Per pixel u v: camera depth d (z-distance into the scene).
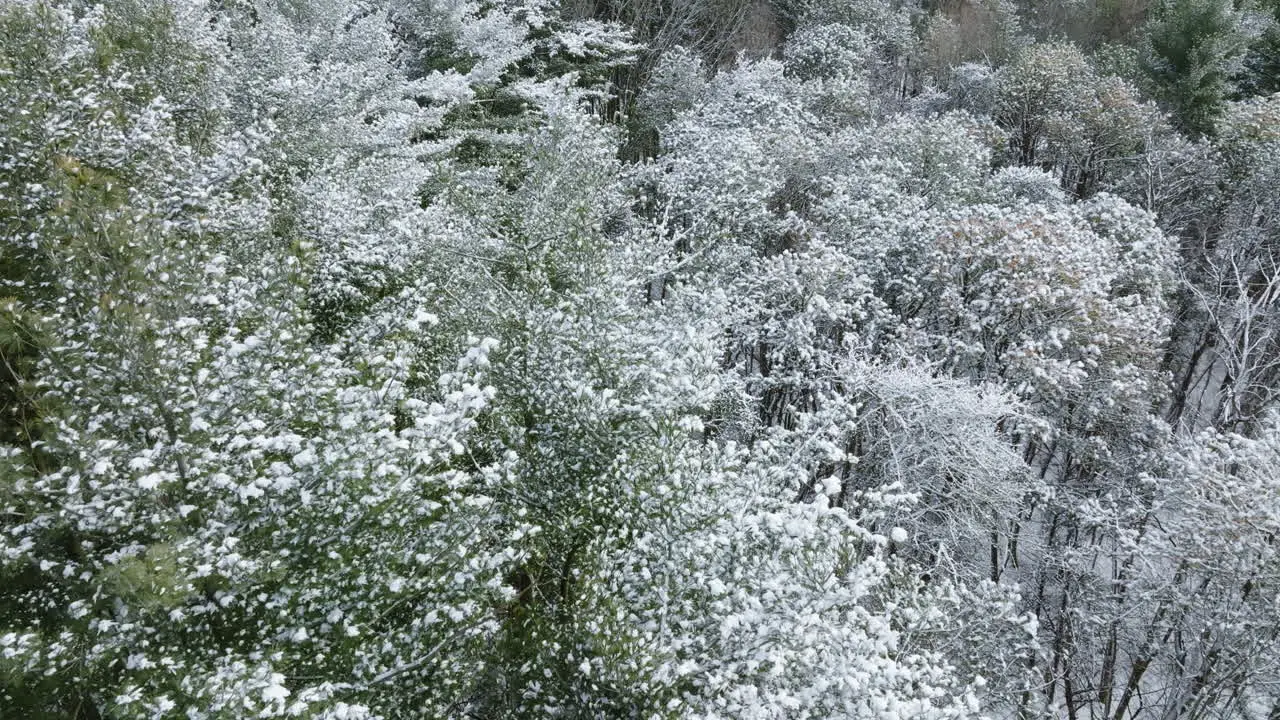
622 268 12.84
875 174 18.44
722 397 13.43
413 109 16.92
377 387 6.22
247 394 5.93
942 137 20.48
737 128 21.48
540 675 8.02
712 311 11.38
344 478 5.78
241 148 7.95
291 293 6.40
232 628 6.11
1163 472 15.60
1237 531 11.07
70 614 5.02
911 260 17.19
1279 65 32.56
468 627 7.02
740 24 33.47
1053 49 31.02
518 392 9.70
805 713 6.76
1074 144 27.28
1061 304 14.63
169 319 5.70
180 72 11.16
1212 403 22.84
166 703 4.66
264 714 4.83
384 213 11.89
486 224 14.45
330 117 13.71
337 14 18.00
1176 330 22.70
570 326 9.39
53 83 7.35
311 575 6.10
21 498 5.14
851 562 8.72
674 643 6.92
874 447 14.05
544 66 25.59
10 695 5.05
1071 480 17.11
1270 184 22.62
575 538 8.93
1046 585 16.47
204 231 7.72
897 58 37.75
